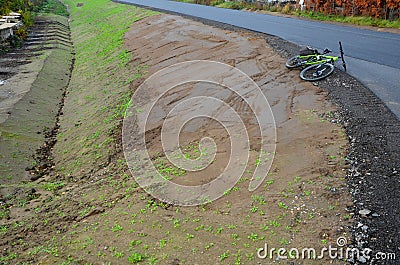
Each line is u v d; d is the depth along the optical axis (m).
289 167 7.50
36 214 8.46
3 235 7.72
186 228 6.43
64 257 6.49
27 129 13.09
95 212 7.79
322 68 12.50
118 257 6.10
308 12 26.62
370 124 8.59
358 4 22.95
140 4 41.03
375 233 5.52
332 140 8.20
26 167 10.95
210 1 40.00
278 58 14.50
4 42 24.89
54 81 19.08
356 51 14.79
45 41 28.09
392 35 17.80
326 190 6.60
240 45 17.08
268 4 31.83
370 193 6.32
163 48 19.34
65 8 54.00
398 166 6.91
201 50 17.48
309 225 5.90
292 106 10.36
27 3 40.84
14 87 16.66
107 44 25.14
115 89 15.83
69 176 10.34
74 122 14.12
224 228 6.21
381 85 10.95
